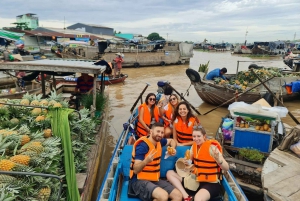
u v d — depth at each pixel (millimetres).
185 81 18188
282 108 5820
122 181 4160
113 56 23844
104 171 6039
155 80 18359
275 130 6656
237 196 3799
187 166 3631
